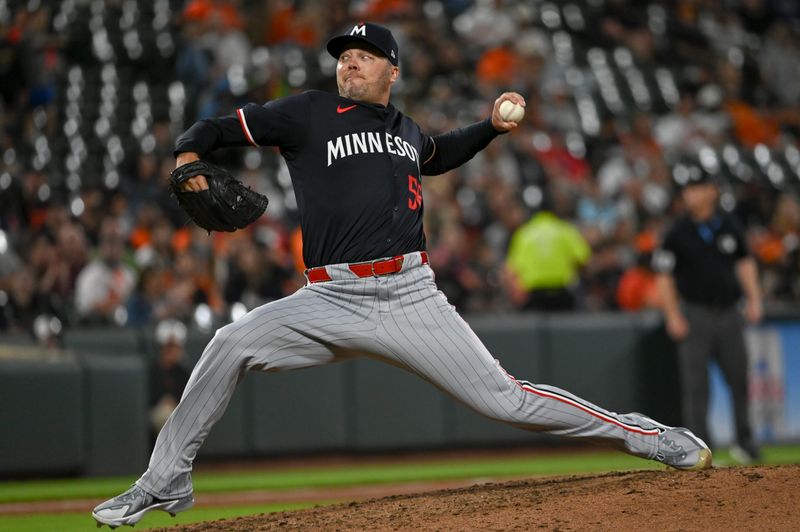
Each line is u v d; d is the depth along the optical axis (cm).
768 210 5350
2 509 2614
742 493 1498
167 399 3622
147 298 3922
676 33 7206
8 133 5197
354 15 6425
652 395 3988
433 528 1432
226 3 6219
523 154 5303
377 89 1599
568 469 3406
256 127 1531
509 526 1416
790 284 4594
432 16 6794
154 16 6244
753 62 7081
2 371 3303
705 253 3234
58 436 3353
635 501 1491
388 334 1562
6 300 3719
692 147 5838
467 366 1578
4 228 4281
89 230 4400
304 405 3716
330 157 1556
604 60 6681
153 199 4559
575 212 4997
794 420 4016
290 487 3050
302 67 5909
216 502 2688
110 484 3231
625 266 4634
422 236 1609
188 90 5675
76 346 3600
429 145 1688
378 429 3778
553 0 7062
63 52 5866
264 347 1552
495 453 3934
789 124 6556
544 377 3916
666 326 4012
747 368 3266
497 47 6341
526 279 4153
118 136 5397
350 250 1550
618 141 5891
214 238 4269
